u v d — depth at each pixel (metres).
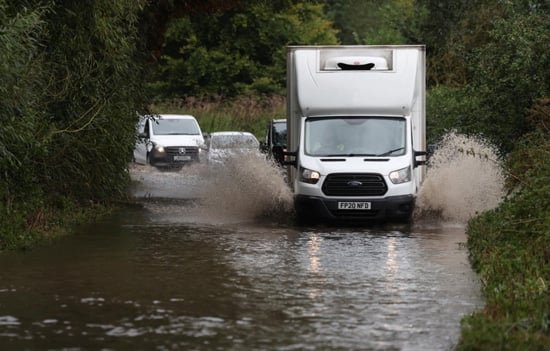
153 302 20.09
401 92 36.38
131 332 17.30
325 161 35.41
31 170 31.08
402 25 76.88
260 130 86.31
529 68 41.06
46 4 30.86
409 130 36.28
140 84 39.62
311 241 29.98
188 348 16.12
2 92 25.58
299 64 36.91
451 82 62.94
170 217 36.56
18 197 31.08
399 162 35.31
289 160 37.28
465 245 28.34
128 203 41.59
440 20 71.88
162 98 101.75
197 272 23.92
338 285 22.08
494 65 42.75
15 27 25.59
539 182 27.58
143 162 64.44
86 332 17.31
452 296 20.70
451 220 36.25
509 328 16.34
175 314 18.86
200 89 101.75
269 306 19.66
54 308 19.45
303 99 36.47
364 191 34.88
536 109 38.53
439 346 16.20
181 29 101.12
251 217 37.06
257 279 22.91
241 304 19.88
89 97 33.09
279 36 104.94
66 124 32.78
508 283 20.38
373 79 36.50
